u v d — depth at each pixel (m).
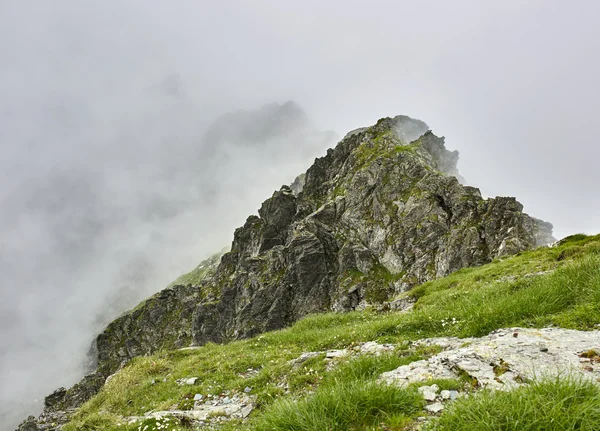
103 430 13.25
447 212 101.44
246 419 10.96
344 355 13.79
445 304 20.27
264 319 117.06
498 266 38.03
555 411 4.58
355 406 6.02
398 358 10.82
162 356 25.97
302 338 22.19
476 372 7.40
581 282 12.55
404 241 103.88
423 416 5.86
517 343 8.48
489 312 12.87
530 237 81.94
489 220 88.81
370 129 159.75
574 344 8.01
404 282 95.00
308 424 5.95
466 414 5.09
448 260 88.25
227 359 20.45
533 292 13.12
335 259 118.50
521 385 5.57
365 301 98.38
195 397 14.94
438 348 11.50
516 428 4.59
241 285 139.38
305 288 114.62
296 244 121.12
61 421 31.52
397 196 116.25
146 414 14.40
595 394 4.93
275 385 13.20
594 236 37.50
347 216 125.62
